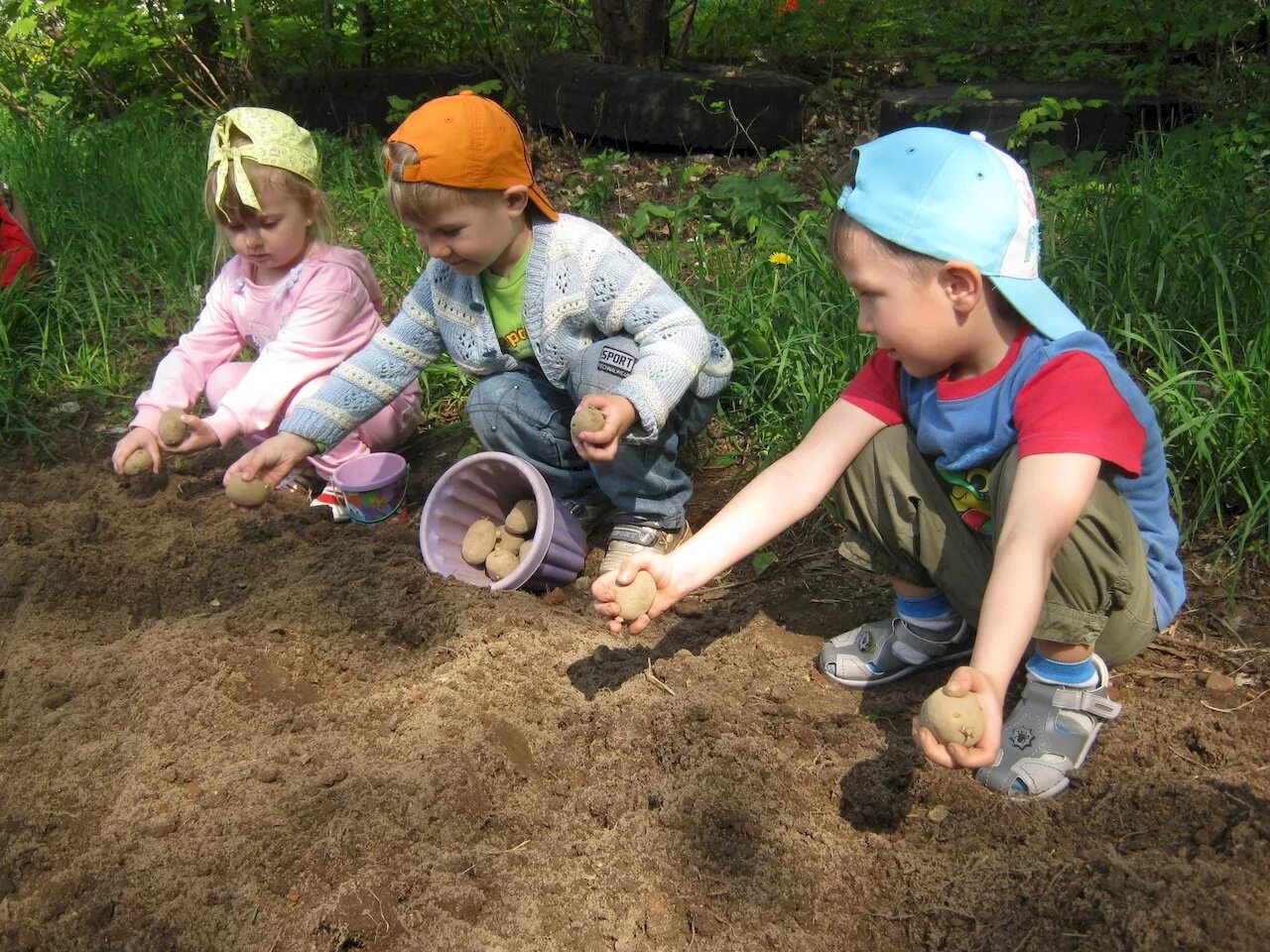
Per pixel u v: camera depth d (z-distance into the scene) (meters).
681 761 2.18
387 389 2.96
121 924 1.91
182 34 7.29
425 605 2.60
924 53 6.94
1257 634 2.49
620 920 1.90
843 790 2.10
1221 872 1.82
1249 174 4.45
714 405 2.95
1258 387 2.98
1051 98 5.42
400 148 2.51
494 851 2.02
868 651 2.41
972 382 1.95
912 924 1.87
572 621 2.63
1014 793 2.07
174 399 3.31
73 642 2.65
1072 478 1.78
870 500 2.19
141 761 2.24
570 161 5.99
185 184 5.32
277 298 3.26
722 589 2.84
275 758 2.21
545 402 2.95
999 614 1.68
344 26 7.94
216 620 2.60
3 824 2.15
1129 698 2.32
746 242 4.59
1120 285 3.55
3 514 3.14
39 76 8.05
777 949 1.85
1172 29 6.18
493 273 2.79
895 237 1.80
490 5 6.76
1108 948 1.74
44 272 4.67
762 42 7.55
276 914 1.91
